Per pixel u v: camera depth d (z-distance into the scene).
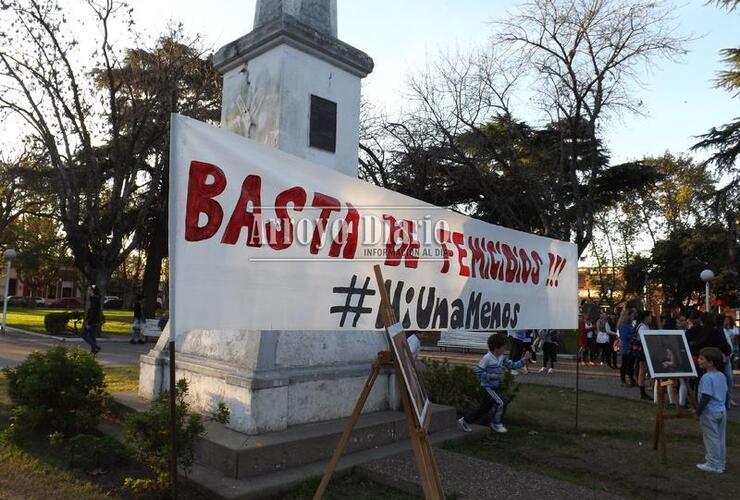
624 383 12.11
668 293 33.66
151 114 20.91
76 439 5.08
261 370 5.26
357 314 4.06
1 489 4.29
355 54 7.00
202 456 4.84
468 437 6.47
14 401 6.13
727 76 21.91
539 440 6.76
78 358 6.13
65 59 18.38
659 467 5.85
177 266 3.16
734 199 25.06
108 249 20.61
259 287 3.51
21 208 33.38
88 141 19.75
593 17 20.31
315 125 6.62
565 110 21.67
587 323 17.58
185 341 6.34
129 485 4.30
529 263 6.36
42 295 69.31
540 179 23.06
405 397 3.21
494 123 24.80
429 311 4.85
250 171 3.55
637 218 39.94
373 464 5.08
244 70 6.84
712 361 5.93
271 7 7.14
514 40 21.34
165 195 25.14
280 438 4.92
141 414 4.45
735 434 7.75
